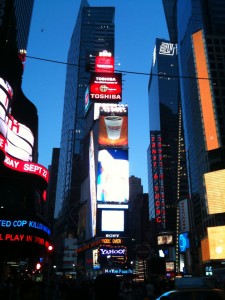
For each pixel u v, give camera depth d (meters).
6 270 53.53
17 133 57.56
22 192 50.31
